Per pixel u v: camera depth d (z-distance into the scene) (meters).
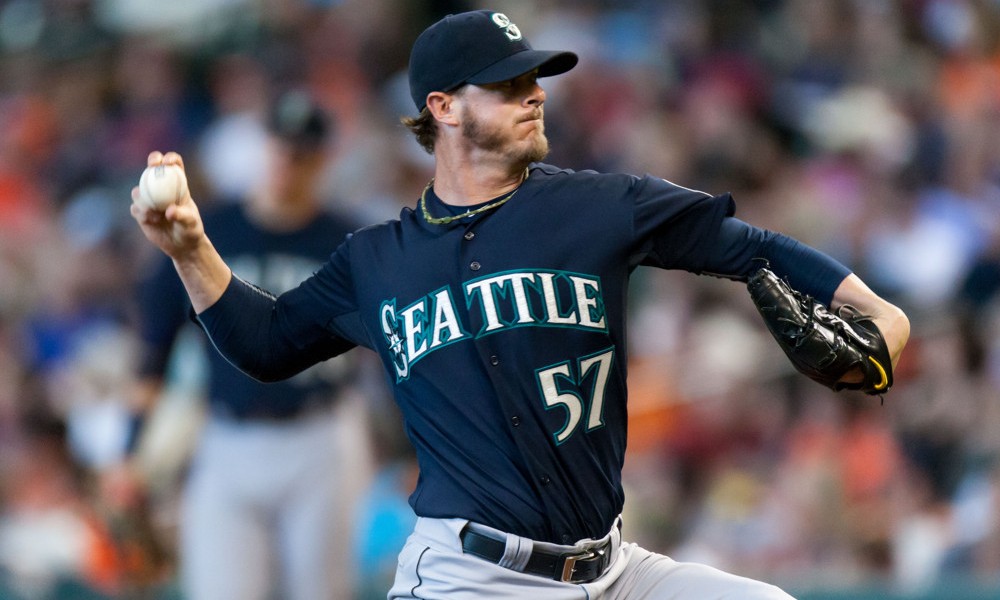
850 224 32.69
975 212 33.16
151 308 20.02
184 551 23.19
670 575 11.94
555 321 11.35
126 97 44.62
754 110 37.78
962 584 22.73
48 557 26.22
